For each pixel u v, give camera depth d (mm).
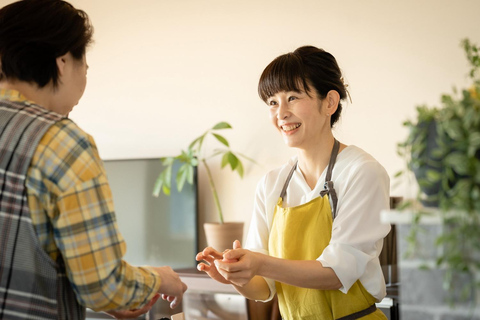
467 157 918
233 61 3637
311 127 1747
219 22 3693
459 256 936
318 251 1697
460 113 946
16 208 1218
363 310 1672
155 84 3904
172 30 3855
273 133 3477
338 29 3285
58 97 1372
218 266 1514
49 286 1240
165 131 3857
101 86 4094
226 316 2588
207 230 3271
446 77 2986
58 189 1213
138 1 3986
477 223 921
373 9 3188
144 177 3852
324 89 1757
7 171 1224
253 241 1916
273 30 3502
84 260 1217
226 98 3650
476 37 2918
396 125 3096
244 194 3555
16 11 1318
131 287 1296
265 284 1806
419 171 1029
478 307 969
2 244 1225
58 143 1235
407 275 1053
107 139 4066
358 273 1606
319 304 1691
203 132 3725
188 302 2742
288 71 1730
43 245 1241
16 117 1266
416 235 1040
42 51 1307
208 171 3457
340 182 1723
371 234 1640
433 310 1020
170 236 3730
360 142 3186
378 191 1670
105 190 1269
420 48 3057
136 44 3982
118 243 1271
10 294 1226
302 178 1822
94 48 4125
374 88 3164
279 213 1791
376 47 3170
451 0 2982
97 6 4129
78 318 1319
